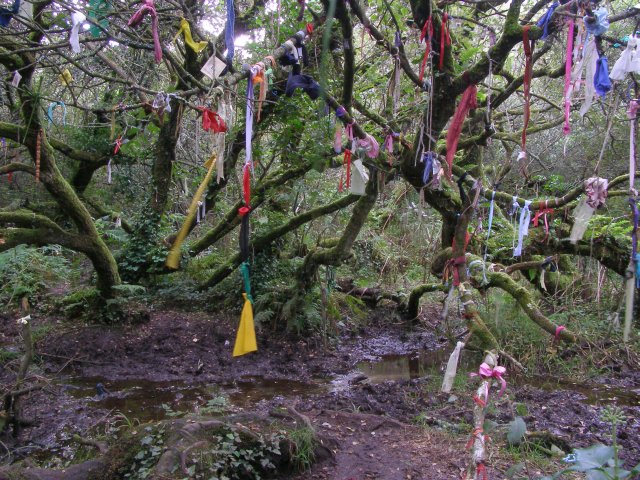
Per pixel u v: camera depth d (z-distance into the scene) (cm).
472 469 252
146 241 826
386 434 425
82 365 658
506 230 732
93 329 729
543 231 650
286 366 695
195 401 564
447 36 408
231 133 641
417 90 577
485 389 256
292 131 624
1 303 791
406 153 532
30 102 571
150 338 730
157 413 526
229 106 312
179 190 1076
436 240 974
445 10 470
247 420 389
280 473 355
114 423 475
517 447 410
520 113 693
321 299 786
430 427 450
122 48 784
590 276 802
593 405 545
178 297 845
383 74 661
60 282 894
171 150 790
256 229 821
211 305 836
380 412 504
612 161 991
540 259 724
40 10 521
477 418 255
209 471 313
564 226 650
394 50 434
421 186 540
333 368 696
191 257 863
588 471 223
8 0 564
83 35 506
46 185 645
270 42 600
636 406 544
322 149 491
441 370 671
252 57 601
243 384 633
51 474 324
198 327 768
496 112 778
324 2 368
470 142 592
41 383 499
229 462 332
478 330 410
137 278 834
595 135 955
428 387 582
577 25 317
